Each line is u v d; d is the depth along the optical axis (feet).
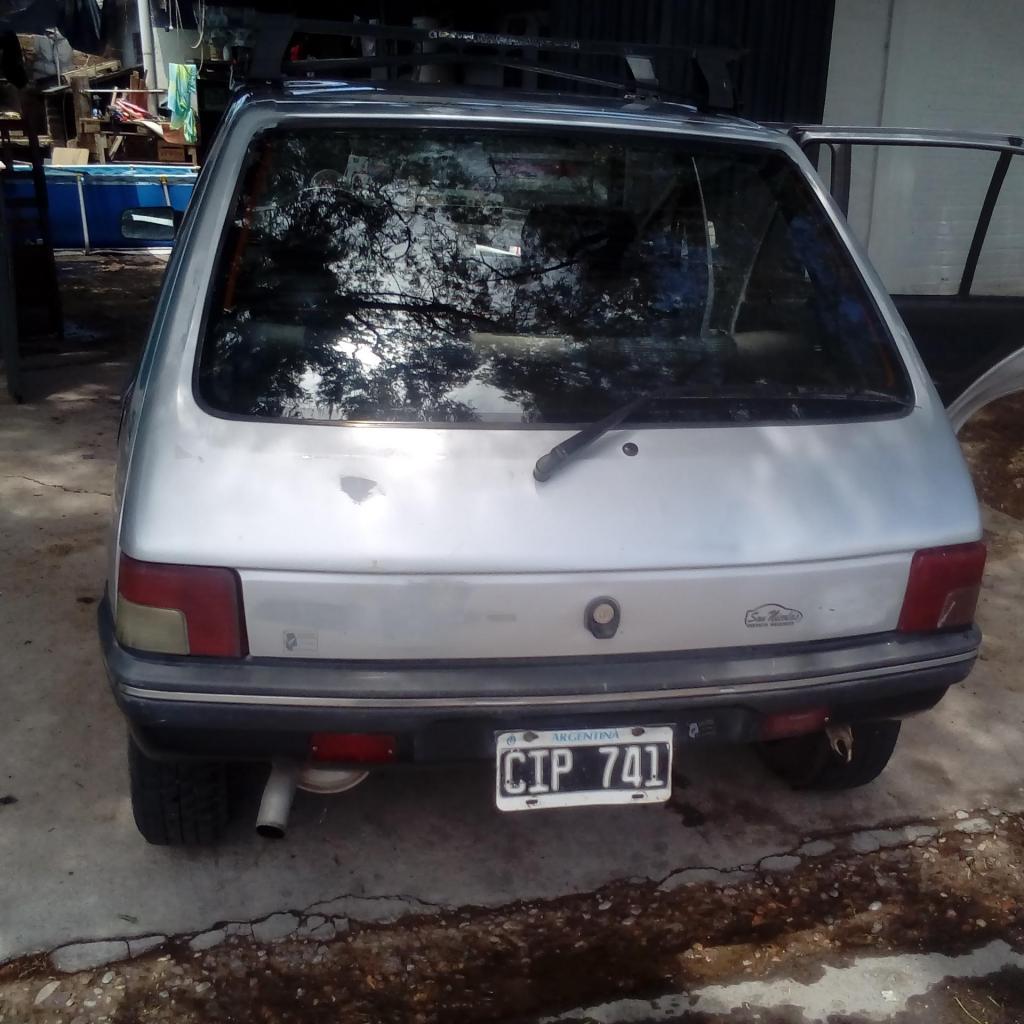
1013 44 26.84
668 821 9.79
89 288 32.65
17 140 42.57
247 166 8.07
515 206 8.39
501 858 9.21
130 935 8.21
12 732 10.63
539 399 7.61
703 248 8.80
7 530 15.11
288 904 8.59
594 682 7.04
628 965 8.21
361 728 6.88
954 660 7.85
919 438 8.13
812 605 7.45
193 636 6.75
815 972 8.25
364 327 7.73
